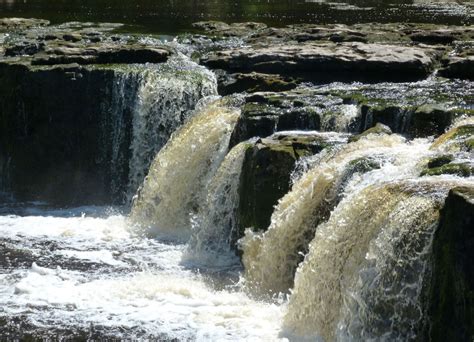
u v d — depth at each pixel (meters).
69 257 20.05
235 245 19.80
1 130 25.94
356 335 14.40
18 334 16.12
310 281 15.74
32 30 33.53
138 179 24.91
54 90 25.38
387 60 25.12
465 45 27.86
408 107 20.31
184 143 22.33
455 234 12.84
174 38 31.28
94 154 25.36
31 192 25.67
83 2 45.16
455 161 15.63
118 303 17.31
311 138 19.48
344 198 16.03
